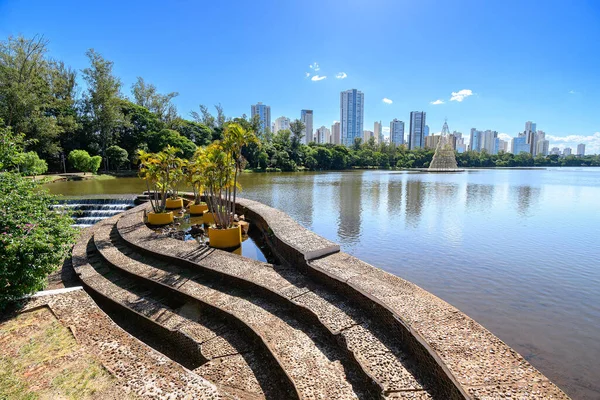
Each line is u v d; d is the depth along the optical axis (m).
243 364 3.91
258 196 22.27
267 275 6.02
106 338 3.60
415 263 8.31
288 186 30.12
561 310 5.74
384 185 31.80
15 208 4.46
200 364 4.16
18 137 5.50
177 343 4.65
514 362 3.02
